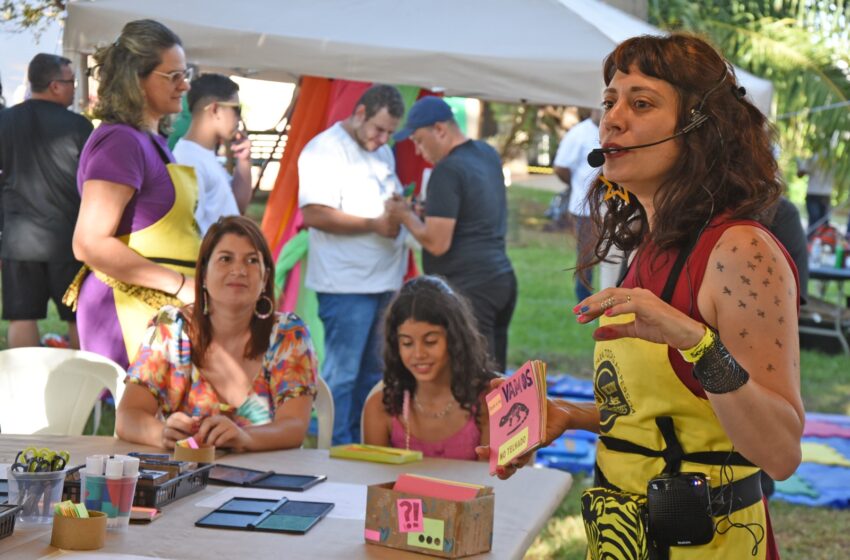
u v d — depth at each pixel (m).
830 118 10.67
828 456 6.16
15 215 5.48
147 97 3.84
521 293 12.18
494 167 5.42
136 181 3.75
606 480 1.87
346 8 5.16
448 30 5.05
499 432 1.92
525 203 16.56
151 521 2.11
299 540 2.03
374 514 2.02
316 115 5.77
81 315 3.90
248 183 5.83
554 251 14.52
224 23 4.96
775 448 1.62
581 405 2.01
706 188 1.72
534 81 4.90
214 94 5.05
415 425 3.24
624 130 1.75
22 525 2.04
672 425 1.76
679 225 1.74
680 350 1.58
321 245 5.39
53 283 5.53
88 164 3.77
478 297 5.32
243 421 3.18
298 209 5.82
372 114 5.30
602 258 2.05
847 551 4.68
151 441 2.95
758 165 1.76
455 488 2.02
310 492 2.44
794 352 1.67
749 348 1.66
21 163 5.41
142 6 5.00
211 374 3.19
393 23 5.07
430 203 5.25
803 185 15.03
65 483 2.14
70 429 3.55
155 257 3.86
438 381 3.23
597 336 1.70
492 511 2.04
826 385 8.38
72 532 1.89
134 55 3.78
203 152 5.06
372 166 5.40
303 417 3.12
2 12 5.72
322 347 5.92
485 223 5.34
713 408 1.63
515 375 1.89
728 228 1.72
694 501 1.71
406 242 5.66
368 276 5.36
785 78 11.03
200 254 3.16
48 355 3.55
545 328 10.59
